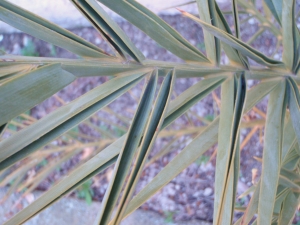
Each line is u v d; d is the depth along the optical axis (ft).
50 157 5.37
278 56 4.56
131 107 5.14
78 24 5.27
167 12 4.86
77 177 1.61
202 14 1.72
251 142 4.65
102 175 5.21
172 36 1.59
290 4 1.68
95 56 1.50
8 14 1.37
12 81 1.24
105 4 1.50
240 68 1.75
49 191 1.59
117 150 1.65
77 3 1.44
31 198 5.44
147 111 1.47
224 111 1.66
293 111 1.75
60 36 1.43
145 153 1.34
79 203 5.25
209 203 4.94
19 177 3.67
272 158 1.69
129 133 1.41
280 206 2.10
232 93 1.70
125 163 1.37
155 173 5.14
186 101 1.68
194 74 1.66
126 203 1.30
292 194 1.98
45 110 5.48
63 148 3.63
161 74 1.57
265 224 1.65
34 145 1.38
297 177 2.03
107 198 1.30
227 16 4.64
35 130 1.39
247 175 4.68
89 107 1.46
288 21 1.71
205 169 4.96
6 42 5.71
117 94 1.50
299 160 2.10
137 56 1.50
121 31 1.47
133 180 1.32
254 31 4.63
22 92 1.25
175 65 1.57
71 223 5.22
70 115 1.43
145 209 5.13
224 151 1.60
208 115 4.83
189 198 5.02
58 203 5.33
